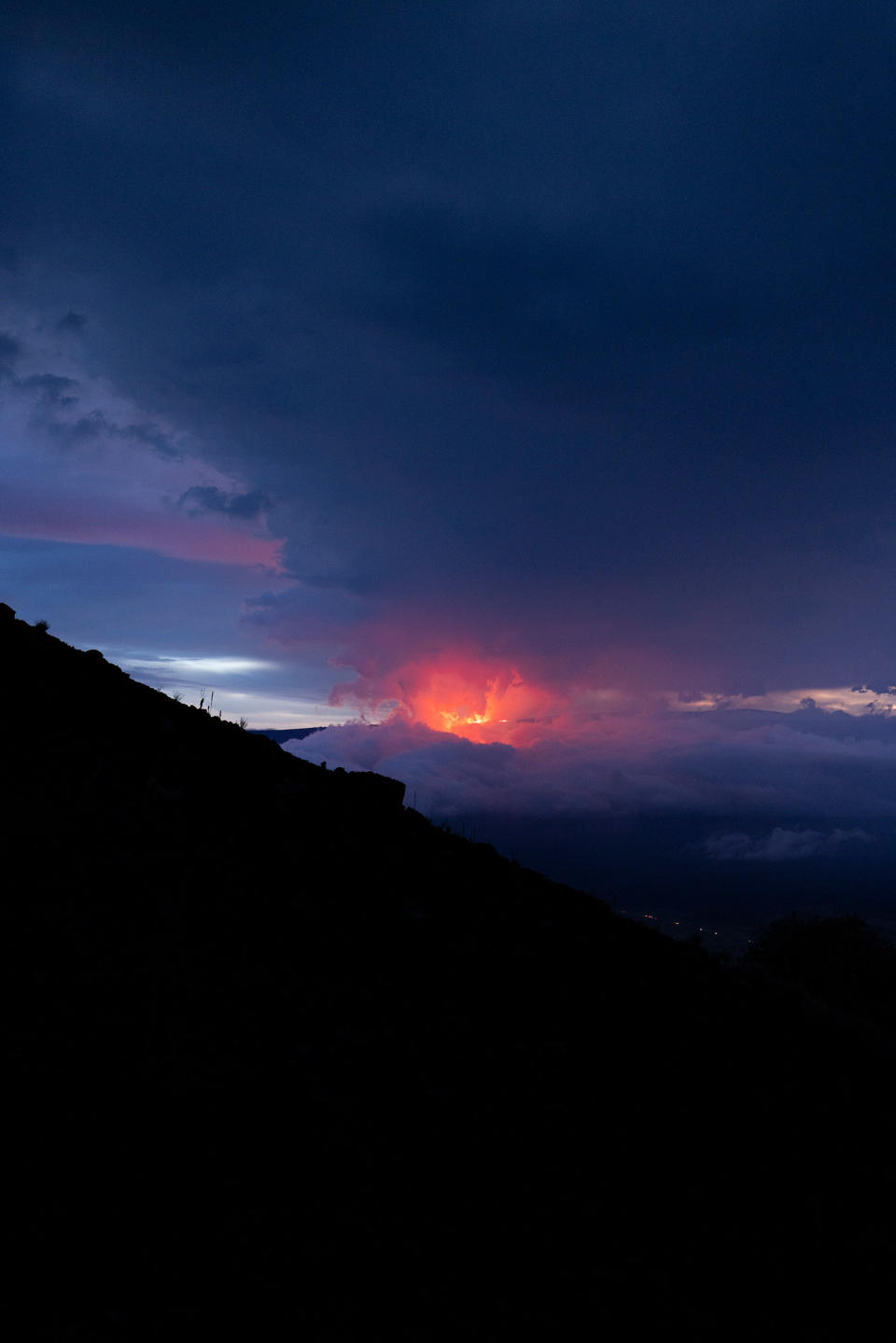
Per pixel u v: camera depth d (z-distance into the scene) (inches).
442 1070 448.1
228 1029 415.2
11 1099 305.3
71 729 800.9
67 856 547.8
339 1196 315.9
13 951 412.8
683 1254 345.1
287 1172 319.6
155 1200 281.0
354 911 649.6
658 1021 620.7
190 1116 334.3
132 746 828.6
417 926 663.8
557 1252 323.0
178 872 595.2
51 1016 369.1
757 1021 695.1
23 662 922.7
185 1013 416.5
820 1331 316.5
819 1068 622.8
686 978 752.3
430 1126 386.6
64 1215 260.4
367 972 550.0
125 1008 399.5
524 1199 351.3
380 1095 401.7
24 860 518.9
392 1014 500.1
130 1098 332.2
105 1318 228.8
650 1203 377.1
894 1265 375.2
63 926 458.0
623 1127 442.0
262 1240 279.4
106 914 493.0
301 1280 267.6
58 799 635.5
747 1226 379.6
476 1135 391.5
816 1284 347.3
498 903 797.2
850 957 1298.0
